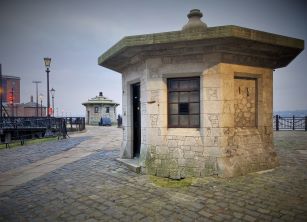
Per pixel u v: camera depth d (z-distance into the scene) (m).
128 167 7.25
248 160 6.62
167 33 5.86
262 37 5.95
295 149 10.51
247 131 6.89
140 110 7.90
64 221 3.84
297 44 6.61
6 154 10.60
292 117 20.36
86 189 5.40
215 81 6.27
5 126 16.80
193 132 6.43
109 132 22.38
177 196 4.86
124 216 3.98
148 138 6.74
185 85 6.69
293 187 5.33
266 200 4.59
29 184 5.91
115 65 8.47
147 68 6.78
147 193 5.06
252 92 7.19
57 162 8.54
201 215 3.98
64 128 17.33
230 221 3.75
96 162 8.29
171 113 6.79
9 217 4.02
